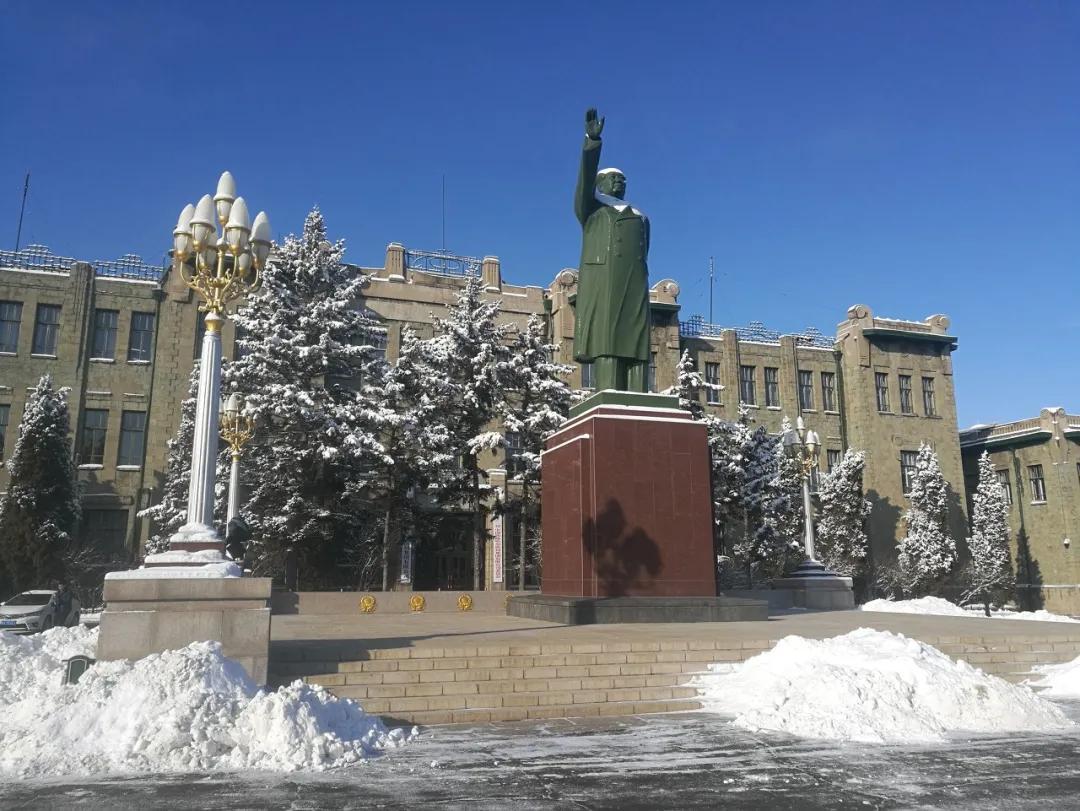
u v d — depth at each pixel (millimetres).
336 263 32500
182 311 40688
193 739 8570
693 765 8531
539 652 13094
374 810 6879
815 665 12141
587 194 21453
